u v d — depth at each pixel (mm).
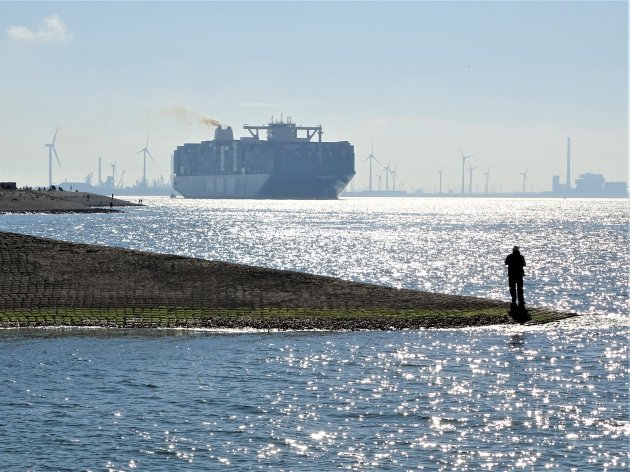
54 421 69250
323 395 78688
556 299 168125
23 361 91000
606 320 123875
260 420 70500
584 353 99188
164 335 106625
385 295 134125
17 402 74750
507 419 71688
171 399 76375
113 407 73688
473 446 64625
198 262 150625
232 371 87750
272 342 103375
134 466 59438
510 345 103688
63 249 156500
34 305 121500
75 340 102688
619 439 66375
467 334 110875
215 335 107375
